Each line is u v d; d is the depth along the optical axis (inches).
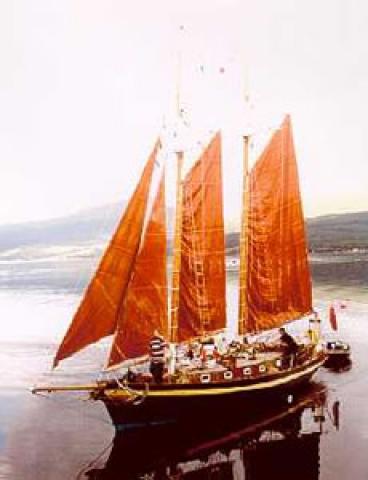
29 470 613.0
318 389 855.1
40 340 1168.8
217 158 784.9
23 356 1058.1
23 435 709.3
